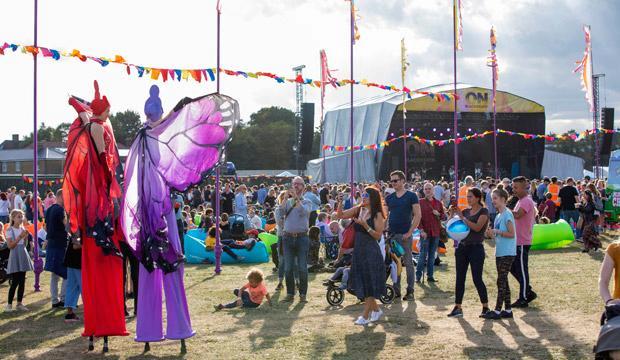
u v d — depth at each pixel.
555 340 8.18
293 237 11.48
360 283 9.38
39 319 10.16
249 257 17.14
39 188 40.97
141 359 7.64
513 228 9.63
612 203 25.89
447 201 25.47
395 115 57.19
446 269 15.17
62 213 10.73
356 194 23.97
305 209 11.55
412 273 11.38
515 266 10.47
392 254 11.34
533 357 7.40
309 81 15.73
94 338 8.74
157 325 7.80
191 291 12.48
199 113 7.70
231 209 28.05
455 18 18.19
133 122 114.56
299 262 11.40
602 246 19.72
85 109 7.89
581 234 21.56
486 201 23.69
